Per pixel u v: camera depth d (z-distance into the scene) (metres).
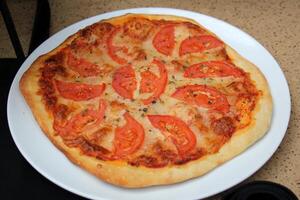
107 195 0.35
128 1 0.57
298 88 0.45
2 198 0.36
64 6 0.56
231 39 0.48
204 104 0.41
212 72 0.44
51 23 0.54
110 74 0.44
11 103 0.42
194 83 0.43
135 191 0.35
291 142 0.41
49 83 0.43
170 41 0.47
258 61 0.45
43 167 0.37
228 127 0.39
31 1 0.58
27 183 0.37
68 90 0.42
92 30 0.47
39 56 0.45
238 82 0.43
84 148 0.38
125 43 0.47
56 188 0.37
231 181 0.36
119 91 0.42
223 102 0.41
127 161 0.37
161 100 0.41
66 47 0.46
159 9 0.51
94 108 0.41
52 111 0.40
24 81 0.42
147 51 0.46
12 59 0.48
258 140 0.38
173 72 0.44
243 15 0.55
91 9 0.56
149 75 0.43
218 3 0.57
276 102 0.41
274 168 0.39
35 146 0.39
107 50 0.46
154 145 0.38
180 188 0.36
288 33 0.52
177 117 0.40
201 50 0.46
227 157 0.37
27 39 0.53
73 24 0.49
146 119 0.40
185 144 0.38
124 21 0.49
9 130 0.41
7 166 0.39
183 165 0.36
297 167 0.39
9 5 0.57
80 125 0.40
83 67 0.45
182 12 0.50
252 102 0.41
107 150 0.38
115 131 0.39
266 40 0.51
